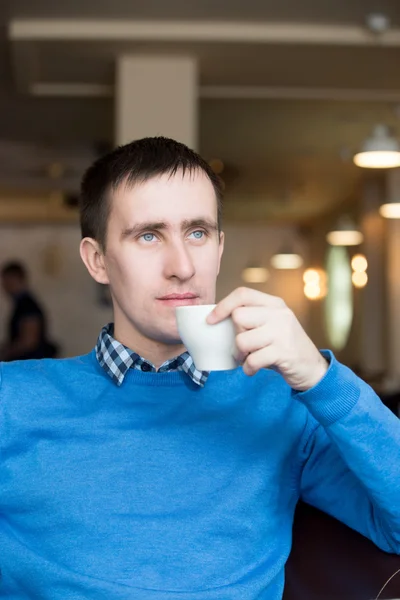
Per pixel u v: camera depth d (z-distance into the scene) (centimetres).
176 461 124
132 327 131
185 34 441
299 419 136
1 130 652
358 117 609
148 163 124
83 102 567
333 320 1013
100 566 116
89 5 415
